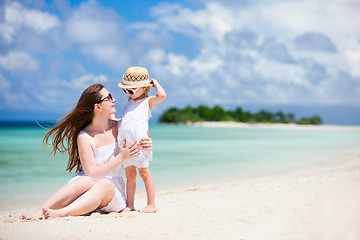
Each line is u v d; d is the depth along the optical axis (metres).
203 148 18.17
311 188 5.51
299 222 3.45
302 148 18.69
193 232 3.09
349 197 4.66
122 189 4.24
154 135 35.06
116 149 4.15
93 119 4.11
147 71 4.26
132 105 4.19
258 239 2.89
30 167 10.16
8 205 5.60
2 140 22.98
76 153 4.29
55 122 4.21
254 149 17.80
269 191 5.45
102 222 3.42
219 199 4.95
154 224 3.37
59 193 3.92
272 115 115.75
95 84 4.14
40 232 3.02
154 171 9.73
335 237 2.95
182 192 6.19
